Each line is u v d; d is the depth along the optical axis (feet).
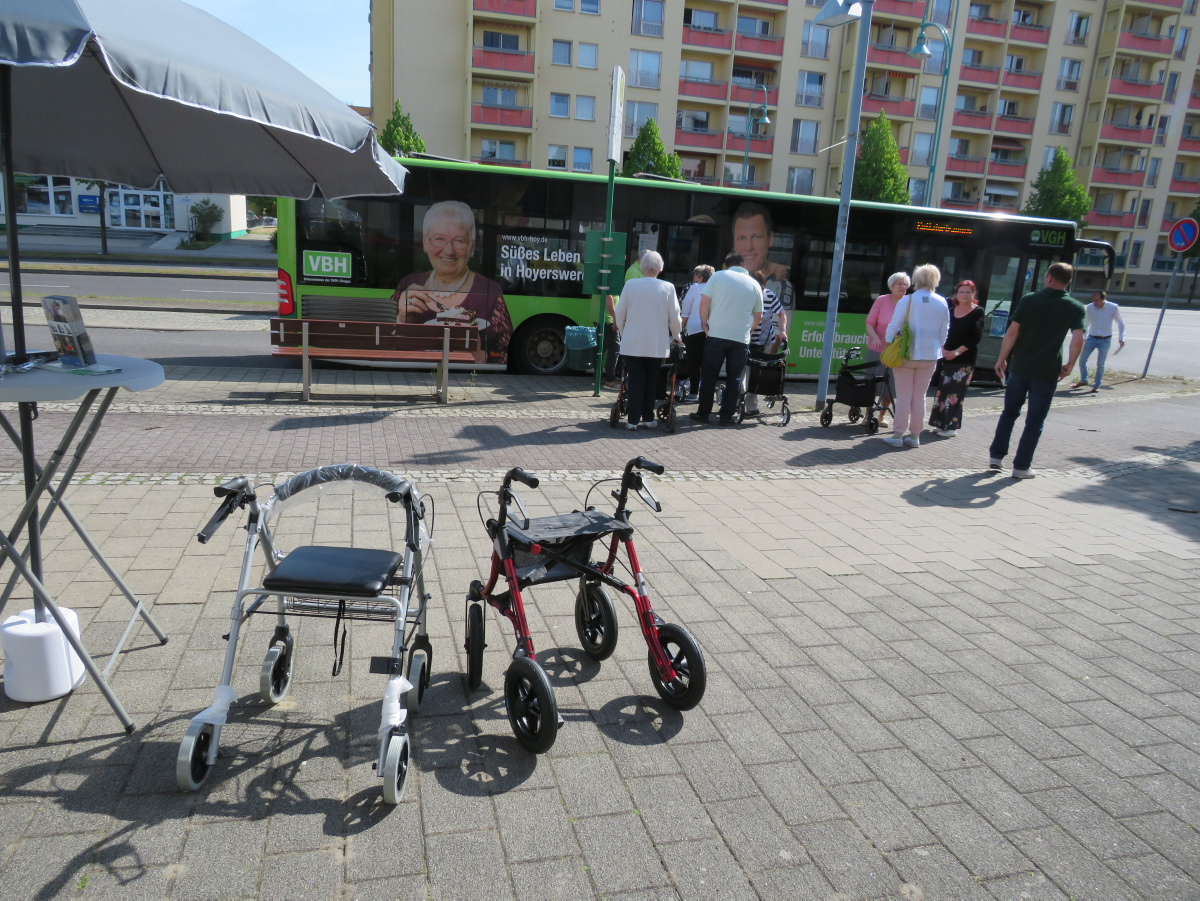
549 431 29.71
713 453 28.04
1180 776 10.91
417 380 39.24
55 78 12.61
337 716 11.09
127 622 13.16
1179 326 106.93
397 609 9.71
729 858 8.83
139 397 31.14
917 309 29.48
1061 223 47.24
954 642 14.53
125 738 10.26
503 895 8.09
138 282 86.12
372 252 39.01
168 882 7.98
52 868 8.05
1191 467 30.07
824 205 44.24
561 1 153.28
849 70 170.91
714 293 32.24
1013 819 9.80
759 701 12.16
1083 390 50.16
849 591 16.57
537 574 11.53
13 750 9.89
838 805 9.86
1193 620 16.07
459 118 156.04
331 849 8.59
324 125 9.90
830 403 33.83
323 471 10.49
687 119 169.17
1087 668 13.83
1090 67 186.50
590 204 41.11
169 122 13.44
